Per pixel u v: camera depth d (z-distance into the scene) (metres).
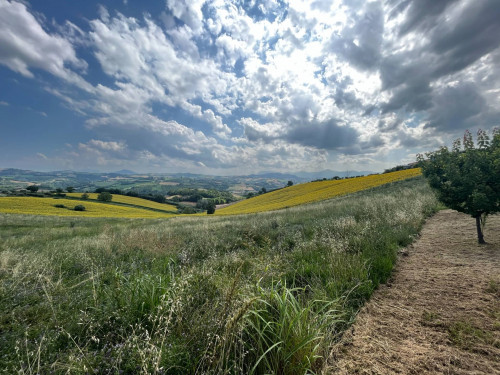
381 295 3.28
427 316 2.69
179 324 2.15
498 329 2.36
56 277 4.21
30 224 20.05
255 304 2.28
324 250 4.99
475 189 5.15
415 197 12.95
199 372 1.78
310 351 1.92
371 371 1.94
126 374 1.82
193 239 8.36
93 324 2.31
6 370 1.85
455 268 4.02
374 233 6.08
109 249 6.78
